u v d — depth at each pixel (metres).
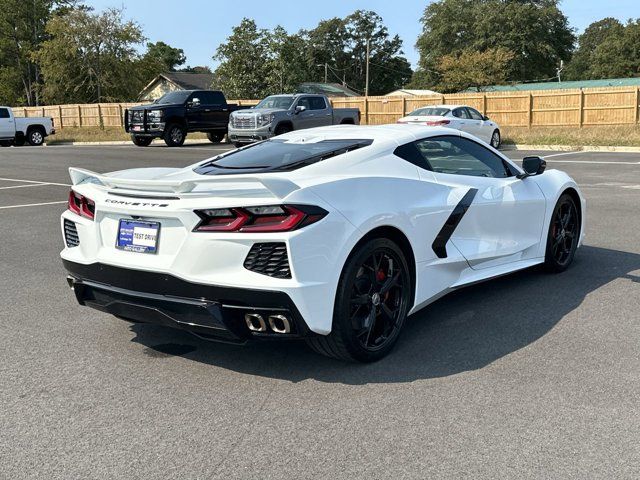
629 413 3.13
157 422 3.18
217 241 3.41
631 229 7.76
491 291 5.31
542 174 5.78
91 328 4.62
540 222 5.48
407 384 3.55
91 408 3.34
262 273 3.38
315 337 3.58
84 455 2.87
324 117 23.38
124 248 3.76
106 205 3.80
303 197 3.44
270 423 3.14
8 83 63.16
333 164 3.96
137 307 3.73
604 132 25.80
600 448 2.81
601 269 5.95
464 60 44.22
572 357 3.87
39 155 22.30
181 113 25.61
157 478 2.68
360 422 3.12
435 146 4.66
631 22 73.31
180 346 4.23
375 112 34.72
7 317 4.89
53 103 54.31
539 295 5.16
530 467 2.67
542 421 3.07
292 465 2.75
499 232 4.98
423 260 4.21
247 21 46.38
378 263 3.82
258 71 46.25
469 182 4.74
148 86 65.19
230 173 4.17
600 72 73.75
